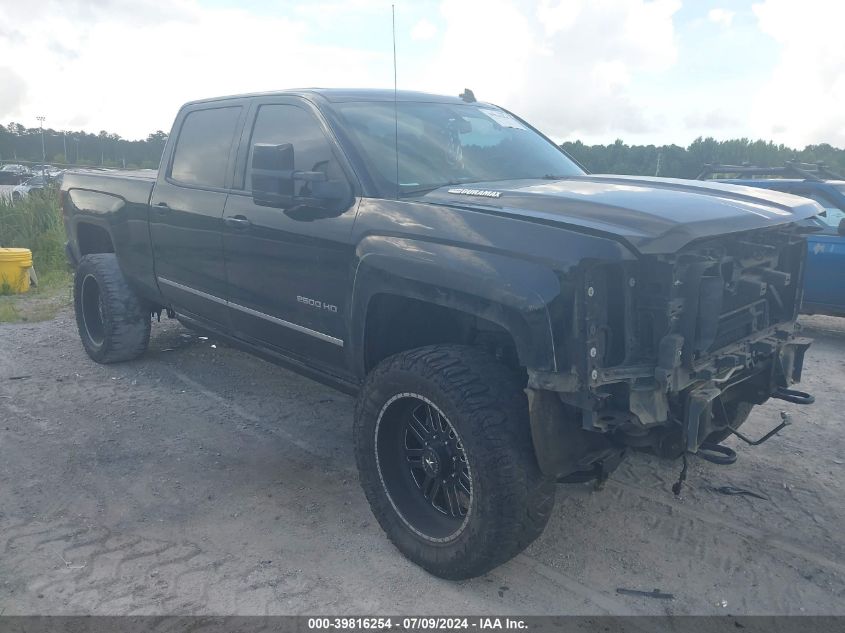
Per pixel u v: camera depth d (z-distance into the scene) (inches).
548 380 103.1
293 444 179.3
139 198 206.2
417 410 128.2
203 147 187.0
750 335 126.6
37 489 152.8
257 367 238.7
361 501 150.7
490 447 109.2
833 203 301.7
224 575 123.3
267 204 143.9
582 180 149.4
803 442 181.6
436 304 128.6
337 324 141.7
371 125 152.1
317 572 125.0
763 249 125.3
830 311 298.0
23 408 199.3
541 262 104.7
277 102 166.1
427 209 124.7
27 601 115.1
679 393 112.0
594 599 118.6
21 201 497.0
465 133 165.5
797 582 123.8
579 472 123.6
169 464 166.6
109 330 228.1
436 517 126.0
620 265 104.3
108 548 130.8
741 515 145.7
